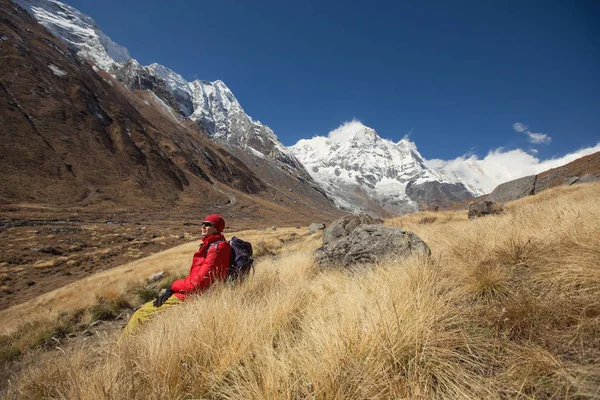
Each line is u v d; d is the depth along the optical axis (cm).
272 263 782
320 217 17888
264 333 243
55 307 1190
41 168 7225
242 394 170
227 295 325
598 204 426
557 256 290
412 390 151
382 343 187
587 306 188
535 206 589
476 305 246
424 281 291
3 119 7575
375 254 498
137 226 5966
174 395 177
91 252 3694
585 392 133
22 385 212
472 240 449
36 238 3866
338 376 166
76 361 234
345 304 276
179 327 253
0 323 1191
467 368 172
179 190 11062
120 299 839
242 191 16738
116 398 173
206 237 408
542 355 159
